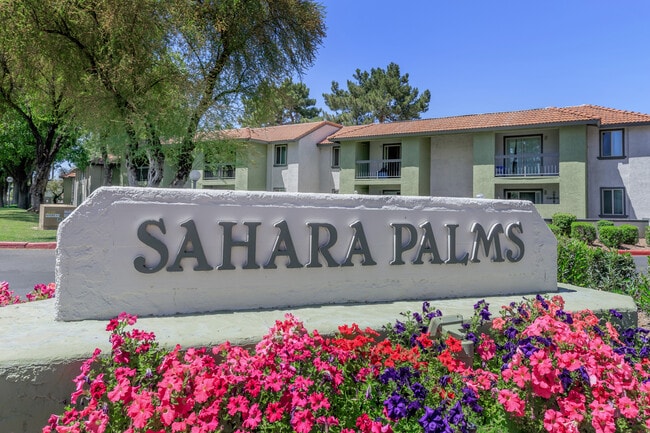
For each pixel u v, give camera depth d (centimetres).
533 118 2403
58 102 2223
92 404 229
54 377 271
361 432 236
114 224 362
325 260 436
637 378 307
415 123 2891
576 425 251
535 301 423
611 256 689
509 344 346
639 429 264
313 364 273
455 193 2698
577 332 318
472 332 360
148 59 1636
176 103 1688
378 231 465
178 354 273
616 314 442
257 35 1761
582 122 2191
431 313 372
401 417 240
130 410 217
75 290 349
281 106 2033
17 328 325
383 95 4675
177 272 379
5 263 1218
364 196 461
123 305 361
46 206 2062
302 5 1811
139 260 366
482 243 519
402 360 296
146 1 1498
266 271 412
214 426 216
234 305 398
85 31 1569
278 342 293
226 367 259
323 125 3275
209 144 1802
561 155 2286
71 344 288
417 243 483
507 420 277
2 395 262
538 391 268
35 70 1877
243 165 2019
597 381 272
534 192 2475
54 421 239
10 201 6694
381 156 2970
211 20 1727
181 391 231
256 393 243
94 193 359
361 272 453
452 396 265
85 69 1669
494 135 2498
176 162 1831
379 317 390
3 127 3192
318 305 431
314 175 3203
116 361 260
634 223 2080
